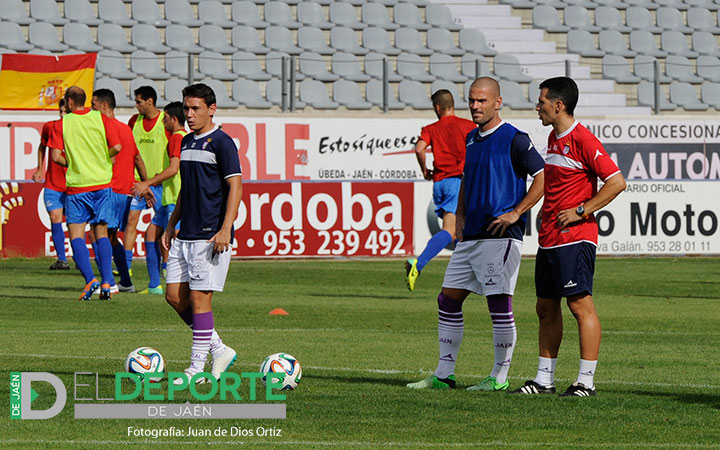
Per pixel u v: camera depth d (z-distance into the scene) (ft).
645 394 84.64
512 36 324.19
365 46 310.04
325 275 209.97
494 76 310.65
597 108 306.35
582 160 81.15
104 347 108.99
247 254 242.58
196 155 85.35
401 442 65.77
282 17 312.50
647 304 163.53
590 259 82.12
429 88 302.04
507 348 86.33
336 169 246.47
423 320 138.62
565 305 168.35
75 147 153.89
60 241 209.97
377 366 99.30
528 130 255.70
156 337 117.50
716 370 98.78
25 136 234.17
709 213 260.62
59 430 69.15
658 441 66.80
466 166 87.61
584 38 326.65
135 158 161.48
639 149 257.14
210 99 85.35
